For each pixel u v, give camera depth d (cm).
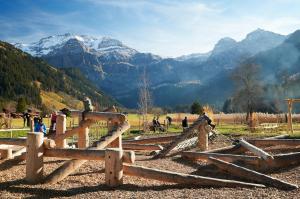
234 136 2655
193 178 1012
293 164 1281
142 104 5472
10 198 899
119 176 1012
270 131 3256
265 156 1259
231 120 5747
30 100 18750
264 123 4691
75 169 1105
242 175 1107
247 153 1583
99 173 1189
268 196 878
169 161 1489
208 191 938
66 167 1085
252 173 1080
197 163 1438
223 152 1545
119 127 1402
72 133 1541
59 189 984
